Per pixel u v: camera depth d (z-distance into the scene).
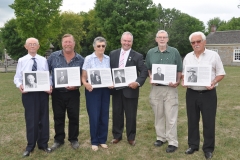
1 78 18.72
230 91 11.55
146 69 4.65
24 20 16.33
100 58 4.57
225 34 40.72
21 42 29.55
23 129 5.97
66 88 4.45
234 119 6.75
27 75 4.14
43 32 17.11
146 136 5.48
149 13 23.80
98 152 4.60
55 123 4.73
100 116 4.77
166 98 4.59
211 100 4.20
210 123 4.26
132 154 4.53
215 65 4.12
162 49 4.52
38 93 4.32
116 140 5.02
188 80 4.16
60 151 4.61
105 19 24.03
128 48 4.62
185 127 6.10
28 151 4.42
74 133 4.80
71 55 4.47
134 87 4.53
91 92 4.57
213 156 4.39
